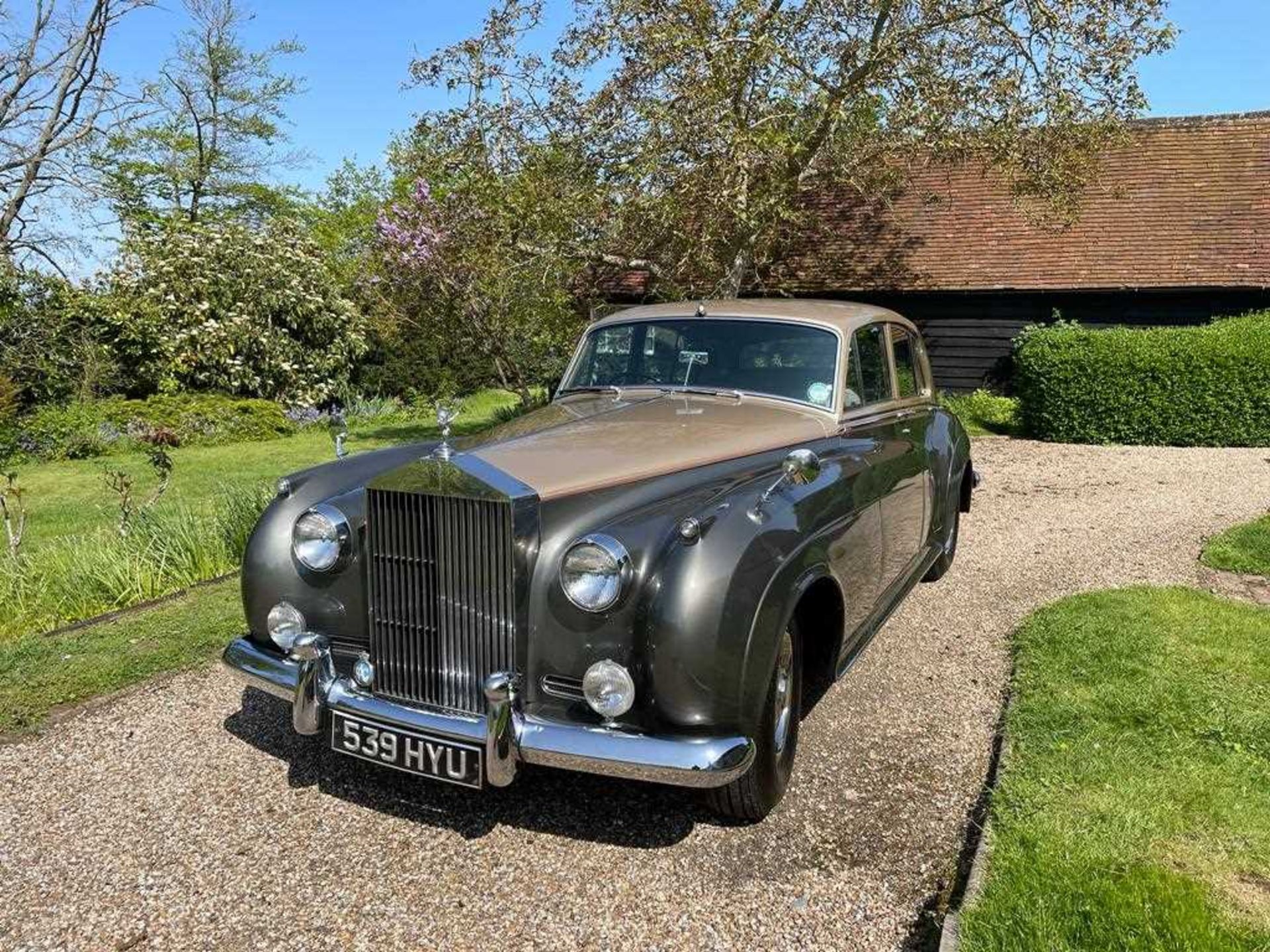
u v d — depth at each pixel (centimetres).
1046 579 592
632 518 297
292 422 1767
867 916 269
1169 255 1391
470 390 2117
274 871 295
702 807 329
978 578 599
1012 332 1482
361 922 270
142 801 338
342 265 2320
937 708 405
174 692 434
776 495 318
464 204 1162
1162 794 317
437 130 1151
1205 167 1523
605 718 280
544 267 1152
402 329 1805
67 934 267
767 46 1000
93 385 1697
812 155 1201
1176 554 646
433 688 304
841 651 363
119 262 1880
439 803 336
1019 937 243
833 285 1532
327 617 337
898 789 339
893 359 496
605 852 304
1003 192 1611
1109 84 1134
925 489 495
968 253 1523
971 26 1139
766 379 436
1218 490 891
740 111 1080
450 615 297
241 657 343
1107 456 1127
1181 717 375
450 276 1230
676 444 350
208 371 1841
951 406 1449
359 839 313
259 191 3038
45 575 586
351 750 312
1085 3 1063
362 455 394
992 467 1051
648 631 275
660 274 1220
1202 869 275
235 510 686
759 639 283
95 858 303
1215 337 1199
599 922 269
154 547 631
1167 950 237
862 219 1662
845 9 1128
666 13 1055
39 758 371
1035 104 1144
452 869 296
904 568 471
